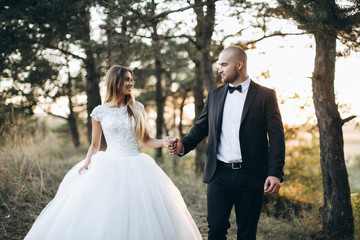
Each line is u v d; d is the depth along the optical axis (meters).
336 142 3.86
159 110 9.81
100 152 3.09
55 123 12.90
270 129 2.74
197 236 3.13
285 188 5.76
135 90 11.02
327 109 3.85
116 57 6.42
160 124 9.84
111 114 3.09
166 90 11.19
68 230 2.50
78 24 5.68
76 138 11.86
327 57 3.75
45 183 4.85
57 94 7.79
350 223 3.83
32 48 5.50
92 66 7.36
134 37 5.73
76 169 3.08
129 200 2.65
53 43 6.03
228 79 2.90
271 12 4.45
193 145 3.15
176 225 2.82
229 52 2.89
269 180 2.57
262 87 2.87
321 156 3.97
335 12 2.82
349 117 3.88
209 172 2.91
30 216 3.81
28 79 6.14
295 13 3.09
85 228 2.49
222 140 2.87
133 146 3.10
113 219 2.52
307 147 6.73
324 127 3.89
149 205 2.68
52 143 7.91
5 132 5.85
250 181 2.73
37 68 6.18
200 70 7.51
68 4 5.07
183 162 10.46
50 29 5.36
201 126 3.18
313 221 4.30
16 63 5.53
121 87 3.15
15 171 4.73
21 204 4.02
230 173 2.79
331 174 3.87
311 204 5.12
